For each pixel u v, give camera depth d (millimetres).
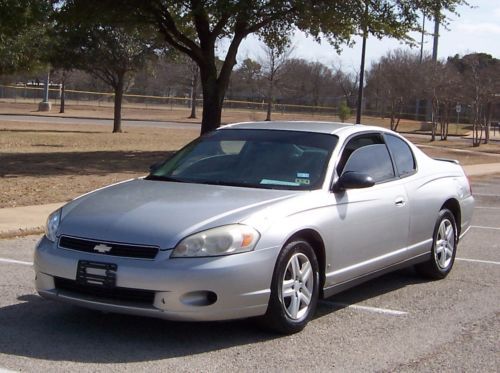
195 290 4820
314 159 6156
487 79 43938
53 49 30125
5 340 5195
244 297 4973
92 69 34219
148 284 4805
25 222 10094
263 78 71375
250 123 7121
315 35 22562
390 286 7277
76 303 5090
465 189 8133
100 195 5797
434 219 7344
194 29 24312
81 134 33688
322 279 5754
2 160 19734
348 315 6129
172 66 78625
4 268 7617
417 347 5293
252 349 5109
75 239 5125
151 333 5406
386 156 6922
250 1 19391
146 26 23391
